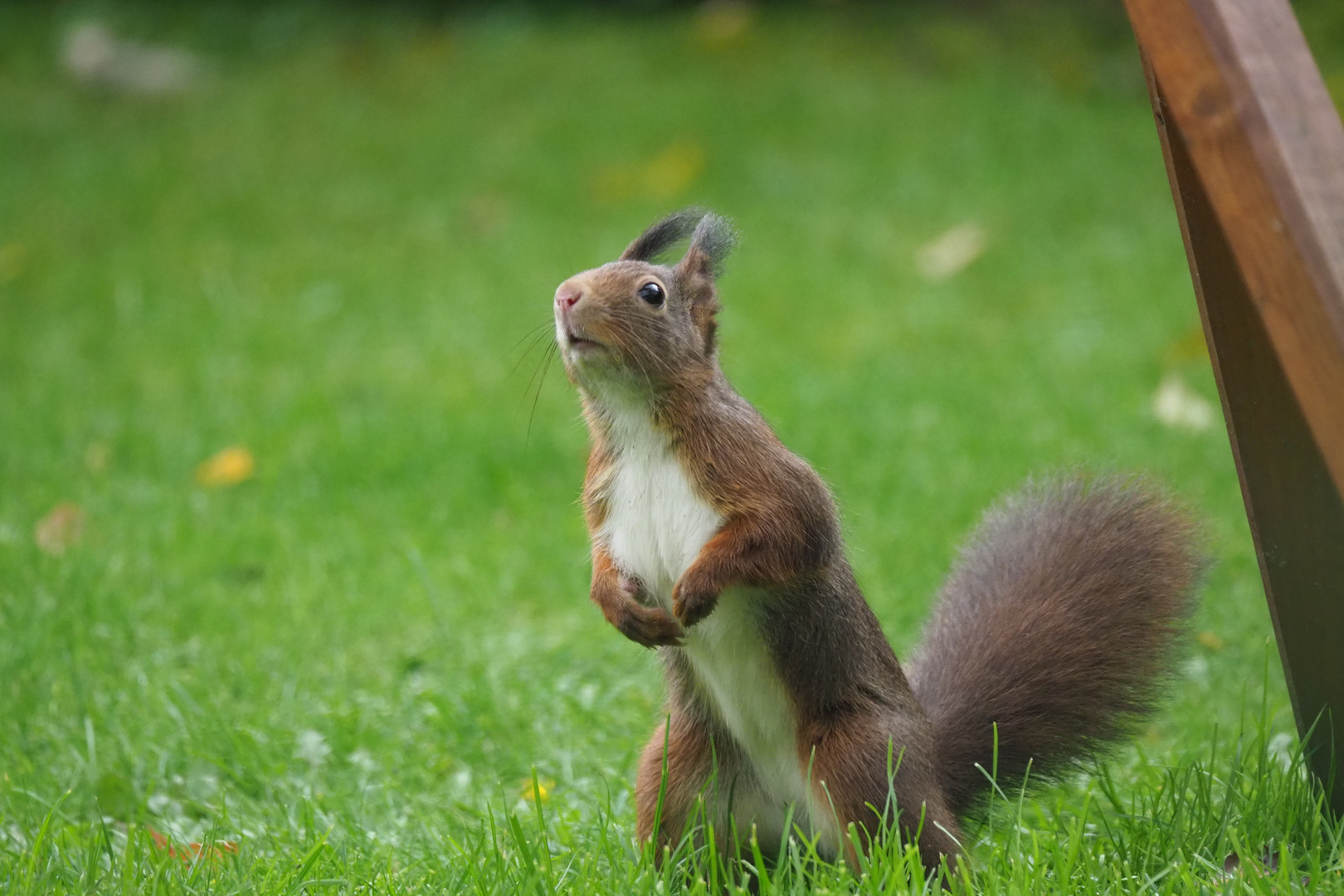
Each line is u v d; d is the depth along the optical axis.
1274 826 6.12
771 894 5.65
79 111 26.42
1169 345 16.17
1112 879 5.75
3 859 6.42
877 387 15.40
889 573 10.68
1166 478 8.56
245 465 13.38
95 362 17.36
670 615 6.61
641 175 22.62
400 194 22.95
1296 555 5.86
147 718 8.55
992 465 12.93
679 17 29.12
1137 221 20.89
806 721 6.44
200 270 20.61
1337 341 4.57
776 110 24.69
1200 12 4.81
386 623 10.23
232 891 5.81
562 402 15.49
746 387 15.61
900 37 27.59
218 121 25.78
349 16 29.61
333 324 18.53
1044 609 7.01
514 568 11.07
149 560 11.21
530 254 20.59
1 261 20.78
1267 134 4.70
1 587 10.43
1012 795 6.76
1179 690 8.29
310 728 8.45
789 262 20.16
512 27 28.69
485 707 8.70
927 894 5.43
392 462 13.51
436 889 5.87
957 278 19.44
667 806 6.59
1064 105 24.91
